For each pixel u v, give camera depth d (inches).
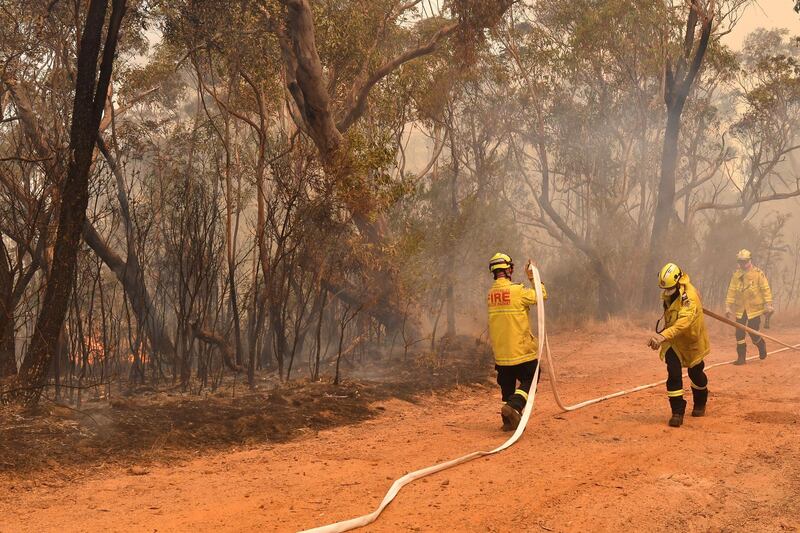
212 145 655.1
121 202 495.5
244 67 545.3
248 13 538.0
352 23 646.5
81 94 366.0
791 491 235.9
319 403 392.2
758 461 271.4
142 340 480.7
